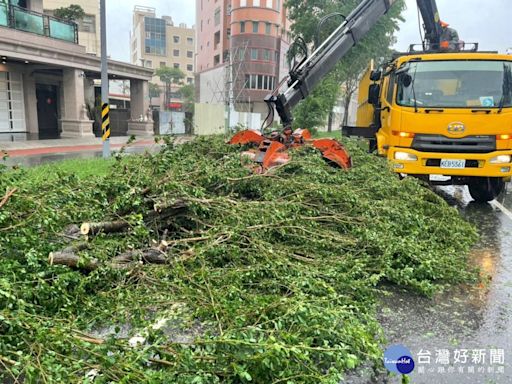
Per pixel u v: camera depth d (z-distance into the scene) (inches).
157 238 180.2
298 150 264.5
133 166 223.8
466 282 177.6
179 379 92.0
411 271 165.3
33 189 189.9
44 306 126.2
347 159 283.9
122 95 1742.1
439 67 301.1
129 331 118.8
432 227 218.2
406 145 302.0
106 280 145.6
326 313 113.4
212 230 173.9
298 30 967.6
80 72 847.1
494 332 138.3
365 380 112.5
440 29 389.1
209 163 237.3
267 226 173.9
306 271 149.9
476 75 298.0
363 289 149.6
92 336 114.6
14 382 101.7
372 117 432.5
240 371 92.4
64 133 853.8
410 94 301.1
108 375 93.6
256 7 1638.8
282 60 1738.4
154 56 3540.8
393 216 207.9
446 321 144.9
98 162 444.1
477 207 327.0
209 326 124.2
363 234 183.6
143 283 146.5
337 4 927.7
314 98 721.6
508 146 290.5
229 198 206.4
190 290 136.3
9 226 149.0
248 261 163.8
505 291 169.6
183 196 187.6
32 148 650.2
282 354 95.2
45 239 151.2
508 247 225.3
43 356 95.9
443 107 292.5
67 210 165.0
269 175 223.1
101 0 513.3
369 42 898.1
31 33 769.6
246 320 115.5
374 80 379.6
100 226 162.6
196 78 2261.3
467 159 292.2
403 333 136.5
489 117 287.4
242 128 389.4
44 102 995.9
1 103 828.6
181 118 1174.3
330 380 94.4
